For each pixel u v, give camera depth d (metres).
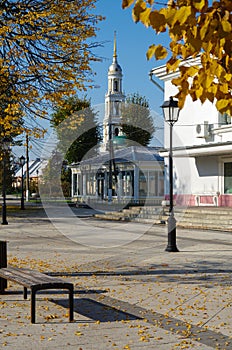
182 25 2.88
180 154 27.36
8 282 10.03
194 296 8.70
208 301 8.32
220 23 2.83
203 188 28.25
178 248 15.61
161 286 9.62
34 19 10.29
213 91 3.34
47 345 5.94
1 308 7.88
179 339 6.20
